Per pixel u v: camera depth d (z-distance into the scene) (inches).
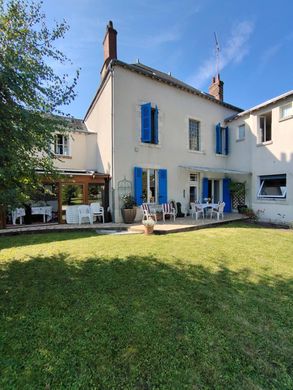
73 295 155.9
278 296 155.6
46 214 497.0
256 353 102.1
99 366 93.7
